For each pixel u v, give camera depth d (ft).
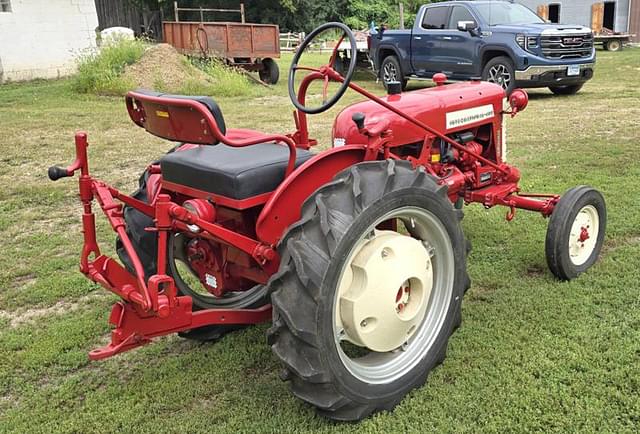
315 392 7.63
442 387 8.67
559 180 18.30
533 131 26.11
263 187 8.32
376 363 8.38
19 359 10.12
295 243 7.42
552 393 8.32
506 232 14.56
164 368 9.62
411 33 41.34
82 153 8.18
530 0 84.74
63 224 16.58
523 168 19.97
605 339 9.60
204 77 43.37
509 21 37.91
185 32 48.85
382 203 7.75
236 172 8.16
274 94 41.81
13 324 11.41
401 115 9.64
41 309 11.98
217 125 7.24
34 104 36.68
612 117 28.60
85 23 51.31
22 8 47.09
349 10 114.83
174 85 40.98
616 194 16.70
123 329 7.61
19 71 47.75
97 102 37.50
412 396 8.52
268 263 8.33
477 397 8.36
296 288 7.33
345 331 8.07
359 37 66.49
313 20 109.81
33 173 21.75
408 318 8.42
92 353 7.47
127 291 7.65
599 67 52.34
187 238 10.24
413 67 41.88
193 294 10.35
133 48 43.45
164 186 9.45
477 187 12.84
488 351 9.46
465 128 12.23
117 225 7.75
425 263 8.56
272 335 7.50
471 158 12.54
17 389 9.40
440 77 12.77
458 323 9.25
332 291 7.37
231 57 47.06
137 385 9.23
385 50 44.27
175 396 8.91
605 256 12.89
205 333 10.21
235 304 10.68
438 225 8.62
